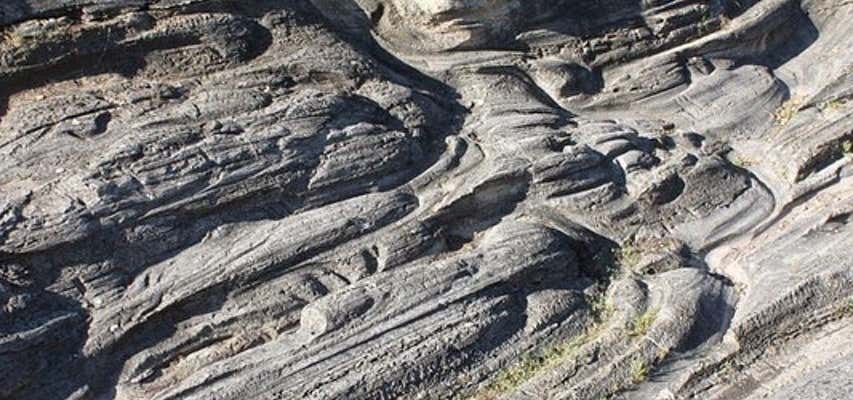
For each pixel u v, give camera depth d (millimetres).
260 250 12188
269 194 12617
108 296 11617
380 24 15617
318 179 12922
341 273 12422
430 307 12094
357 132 13383
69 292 11539
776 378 12188
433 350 11836
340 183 13070
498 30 15867
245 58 13820
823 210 14352
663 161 14836
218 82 13430
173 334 11734
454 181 13617
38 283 11438
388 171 13438
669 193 14406
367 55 14781
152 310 11633
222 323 11820
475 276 12492
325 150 13086
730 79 16750
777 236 14203
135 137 12242
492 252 12820
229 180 12344
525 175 13812
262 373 11414
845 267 13195
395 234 12758
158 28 13289
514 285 12695
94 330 11461
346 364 11570
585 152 14266
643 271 13484
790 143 15375
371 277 12336
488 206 13656
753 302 13000
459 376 11875
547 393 11750
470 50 15797
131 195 11828
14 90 12703
